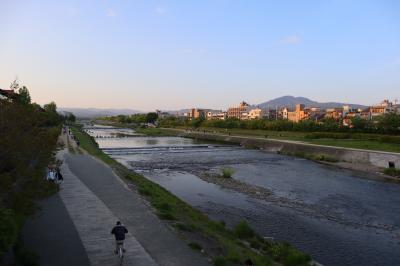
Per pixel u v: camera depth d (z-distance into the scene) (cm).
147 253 1903
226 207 3862
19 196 1775
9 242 1425
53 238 2088
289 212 3734
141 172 6406
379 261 2508
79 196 3206
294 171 6694
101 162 5759
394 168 6606
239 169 6881
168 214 2652
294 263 2170
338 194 4700
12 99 2133
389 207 4053
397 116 11569
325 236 3006
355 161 7956
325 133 12388
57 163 2369
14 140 1741
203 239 2239
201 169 6844
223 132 17488
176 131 19988
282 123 15662
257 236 2691
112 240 2080
